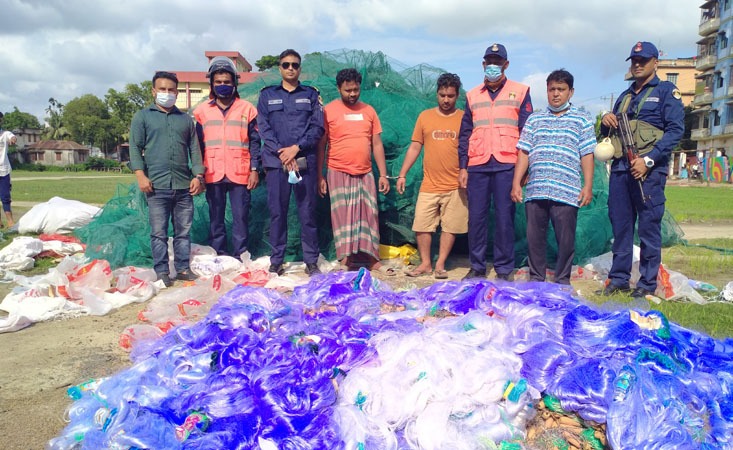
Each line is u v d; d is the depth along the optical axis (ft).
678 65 218.79
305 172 20.15
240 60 153.89
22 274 20.95
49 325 14.94
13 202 50.14
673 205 56.13
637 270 18.89
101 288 17.29
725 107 159.12
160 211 19.33
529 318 11.92
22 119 325.62
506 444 8.91
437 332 11.23
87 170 238.68
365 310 13.73
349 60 26.73
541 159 17.44
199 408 8.95
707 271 21.30
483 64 18.85
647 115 16.72
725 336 12.84
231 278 18.95
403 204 23.44
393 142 23.45
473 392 9.47
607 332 10.95
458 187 20.26
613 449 8.70
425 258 21.20
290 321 12.46
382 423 8.87
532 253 18.30
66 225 29.35
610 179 17.65
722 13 163.73
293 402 8.79
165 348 11.39
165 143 19.20
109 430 8.63
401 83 26.63
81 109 317.22
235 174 20.89
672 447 8.30
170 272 20.42
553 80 17.20
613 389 9.27
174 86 19.51
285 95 20.18
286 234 20.94
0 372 11.68
